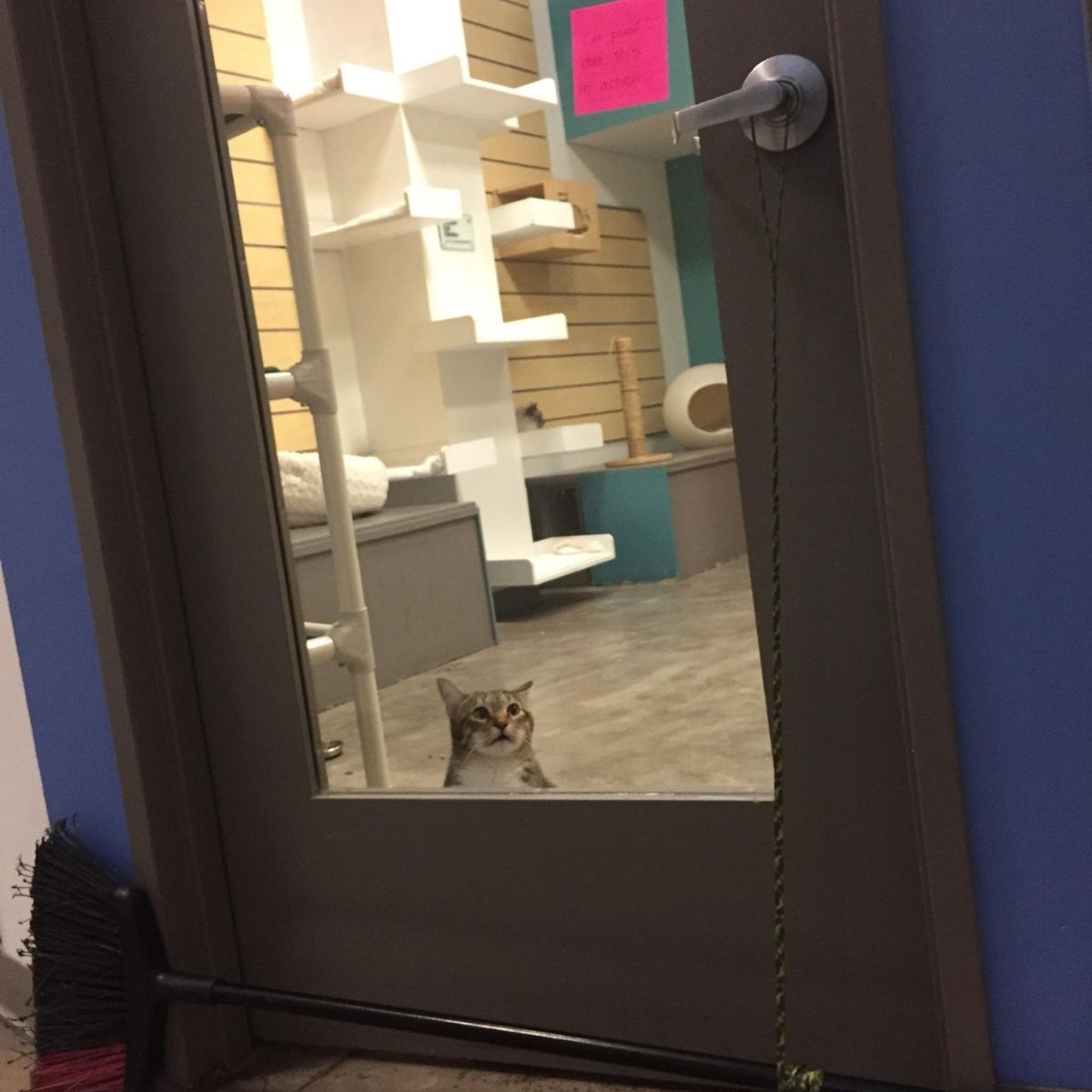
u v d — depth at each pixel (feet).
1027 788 3.15
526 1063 4.16
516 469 13.34
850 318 3.34
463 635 11.14
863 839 3.51
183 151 4.37
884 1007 3.53
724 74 3.43
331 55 11.94
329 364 5.66
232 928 4.72
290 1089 4.29
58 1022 4.66
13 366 4.59
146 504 4.56
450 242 12.53
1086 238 2.89
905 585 3.17
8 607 4.84
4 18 4.31
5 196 4.49
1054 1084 3.21
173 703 4.58
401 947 4.37
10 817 5.10
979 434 3.08
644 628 10.44
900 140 3.05
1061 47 2.85
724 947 3.77
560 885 4.03
